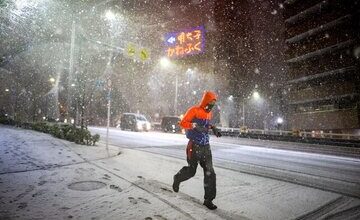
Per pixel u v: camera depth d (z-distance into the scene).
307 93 39.72
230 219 4.12
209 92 4.68
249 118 48.34
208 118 4.73
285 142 22.95
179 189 5.50
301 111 41.69
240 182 6.52
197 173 7.19
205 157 4.62
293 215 4.49
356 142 19.28
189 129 4.62
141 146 14.29
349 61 34.97
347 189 6.41
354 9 34.12
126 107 53.22
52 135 16.50
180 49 48.09
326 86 37.28
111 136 20.62
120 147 13.27
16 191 4.98
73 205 4.36
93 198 4.71
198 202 4.78
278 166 9.37
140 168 7.49
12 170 6.58
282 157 11.89
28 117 34.91
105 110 51.91
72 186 5.43
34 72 33.88
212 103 4.67
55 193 4.94
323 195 5.73
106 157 9.04
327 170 8.96
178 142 16.92
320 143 21.20
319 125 38.06
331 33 37.03
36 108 34.66
